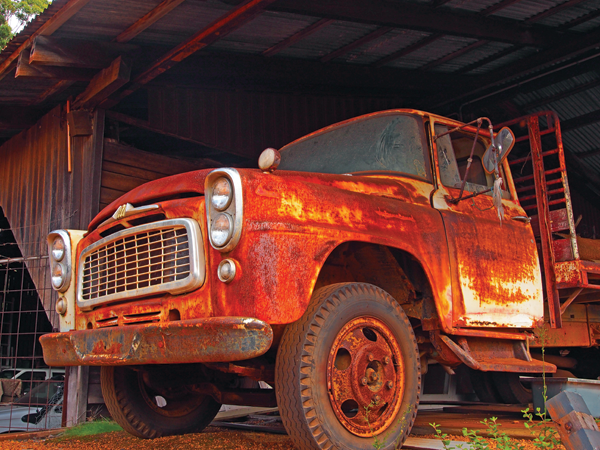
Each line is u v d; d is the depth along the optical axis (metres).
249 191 2.74
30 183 7.48
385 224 3.29
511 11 8.07
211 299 2.76
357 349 2.97
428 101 10.52
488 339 3.99
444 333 3.68
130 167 6.84
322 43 7.96
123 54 6.05
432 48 8.81
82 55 5.82
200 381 3.92
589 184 13.52
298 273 2.75
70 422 5.82
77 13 5.29
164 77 7.55
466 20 7.94
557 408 2.20
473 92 10.16
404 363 3.16
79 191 6.60
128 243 3.17
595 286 5.34
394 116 4.22
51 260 3.74
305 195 2.92
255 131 8.47
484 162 3.58
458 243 3.71
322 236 2.88
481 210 4.06
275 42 7.60
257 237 2.70
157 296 3.00
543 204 5.55
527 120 5.73
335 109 9.60
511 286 4.01
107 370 3.95
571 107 11.62
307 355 2.76
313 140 4.65
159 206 3.04
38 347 14.00
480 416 5.25
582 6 8.14
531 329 4.25
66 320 3.63
